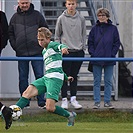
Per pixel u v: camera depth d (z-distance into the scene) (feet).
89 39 102.58
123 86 132.87
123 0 140.87
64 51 75.46
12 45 100.22
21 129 82.23
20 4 100.37
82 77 132.98
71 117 79.41
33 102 115.14
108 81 101.91
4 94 121.08
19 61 100.58
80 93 122.01
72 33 102.42
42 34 77.56
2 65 120.57
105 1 129.70
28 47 99.66
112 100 120.57
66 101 100.99
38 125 87.61
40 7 122.52
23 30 99.86
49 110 77.00
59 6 137.08
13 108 75.05
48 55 77.10
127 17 141.08
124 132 80.12
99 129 83.51
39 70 99.55
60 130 81.82
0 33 99.30
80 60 92.27
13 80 120.98
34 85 76.74
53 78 76.38
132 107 104.47
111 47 101.91
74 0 102.94
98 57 100.94
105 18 102.22
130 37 140.67
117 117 97.55
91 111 100.99
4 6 119.14
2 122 90.58
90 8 131.95
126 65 133.69
